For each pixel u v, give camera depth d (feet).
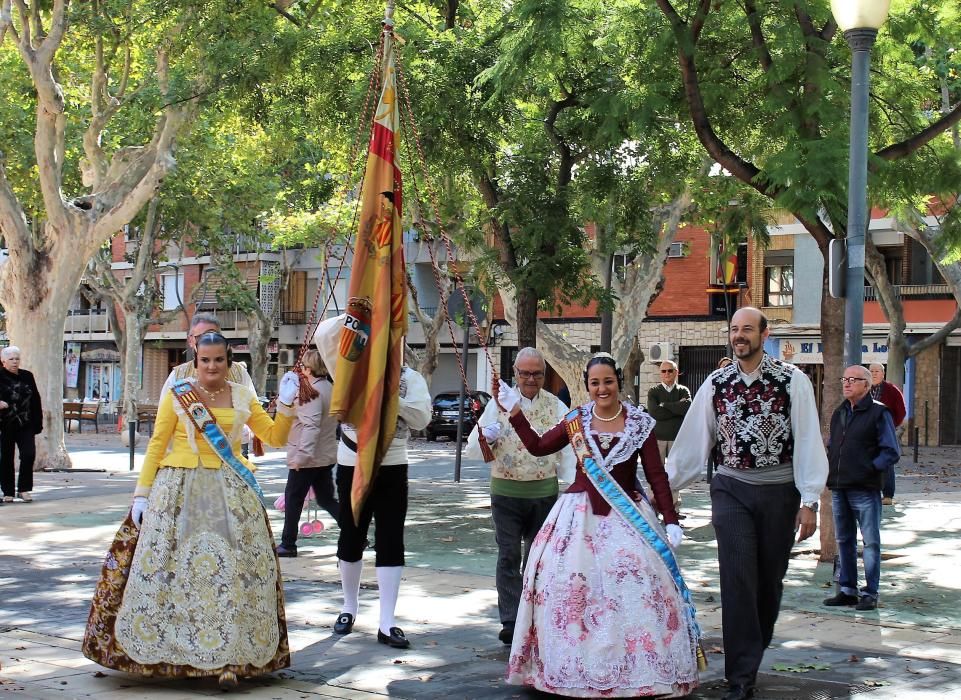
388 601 25.20
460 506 56.24
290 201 124.98
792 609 30.04
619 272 85.76
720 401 21.50
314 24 65.36
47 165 74.84
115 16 71.97
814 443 21.16
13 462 55.11
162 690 20.86
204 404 22.36
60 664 22.71
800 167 35.17
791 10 38.27
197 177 111.55
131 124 95.14
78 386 207.72
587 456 21.33
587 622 20.25
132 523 21.76
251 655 21.29
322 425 38.11
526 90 54.65
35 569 35.09
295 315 179.22
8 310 76.74
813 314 135.03
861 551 40.55
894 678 22.33
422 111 54.19
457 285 27.12
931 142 44.19
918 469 89.45
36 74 72.69
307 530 43.06
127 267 192.85
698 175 63.57
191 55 65.36
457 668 22.99
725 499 21.40
